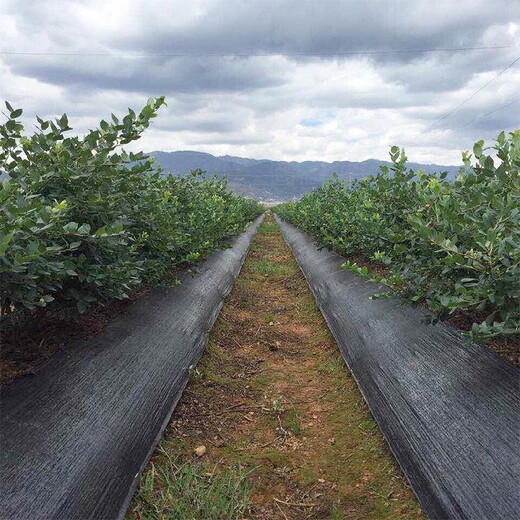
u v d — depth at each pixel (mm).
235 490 3248
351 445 4008
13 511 2400
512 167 3492
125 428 3469
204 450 3803
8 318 3635
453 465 3066
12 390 3180
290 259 15383
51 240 3449
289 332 7258
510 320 3230
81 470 2871
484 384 3461
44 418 3053
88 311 4730
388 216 5832
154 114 3914
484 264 3189
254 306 8719
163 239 5648
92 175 3891
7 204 2812
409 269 4375
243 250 14859
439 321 4652
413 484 3270
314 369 5758
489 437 3018
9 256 2883
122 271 3979
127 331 4645
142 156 4297
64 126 3879
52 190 3826
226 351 6203
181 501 3033
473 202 3697
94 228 4059
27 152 3836
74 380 3551
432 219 4238
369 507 3242
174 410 4332
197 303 6664
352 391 4977
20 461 2662
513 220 3268
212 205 9891
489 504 2668
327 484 3508
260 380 5359
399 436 3738
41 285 3350
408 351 4555
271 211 66562
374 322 5629
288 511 3219
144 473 3385
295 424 4285
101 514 2770
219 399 4758
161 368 4496
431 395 3762
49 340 4105
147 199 5559
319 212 11859
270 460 3783
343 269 8641
